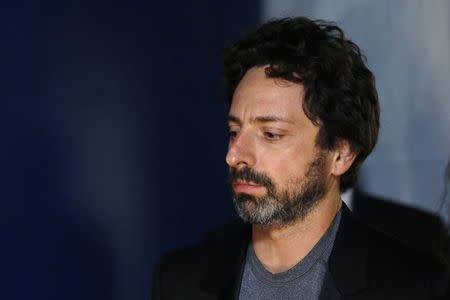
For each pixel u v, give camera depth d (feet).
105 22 24.62
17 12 24.09
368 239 16.90
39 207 24.41
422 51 23.58
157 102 25.02
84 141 24.62
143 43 24.86
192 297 17.49
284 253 16.61
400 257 16.55
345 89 16.34
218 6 25.13
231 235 18.02
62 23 24.39
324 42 16.35
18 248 24.34
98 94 24.66
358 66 16.83
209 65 25.18
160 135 25.09
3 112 24.12
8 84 24.12
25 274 24.41
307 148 16.01
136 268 25.07
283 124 15.71
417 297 15.93
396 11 23.73
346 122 16.39
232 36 25.11
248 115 15.87
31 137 24.30
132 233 25.00
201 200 25.40
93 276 24.81
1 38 24.00
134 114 24.89
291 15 24.72
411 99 23.68
